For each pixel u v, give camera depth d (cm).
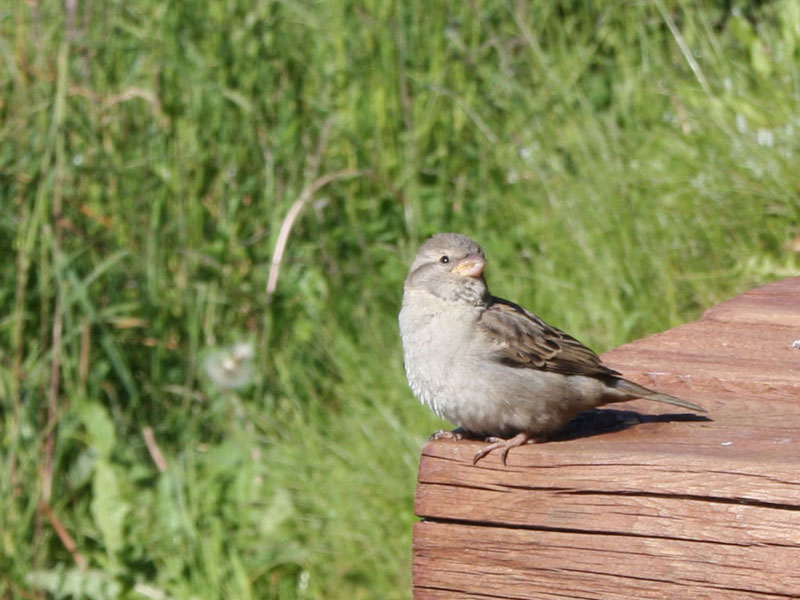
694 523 412
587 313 1114
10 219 1093
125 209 1147
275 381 1148
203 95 1202
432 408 605
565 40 1459
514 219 1259
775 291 761
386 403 1069
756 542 402
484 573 448
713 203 1210
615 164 1252
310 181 1201
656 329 1102
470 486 451
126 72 1209
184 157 1178
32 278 1098
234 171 1209
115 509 1011
